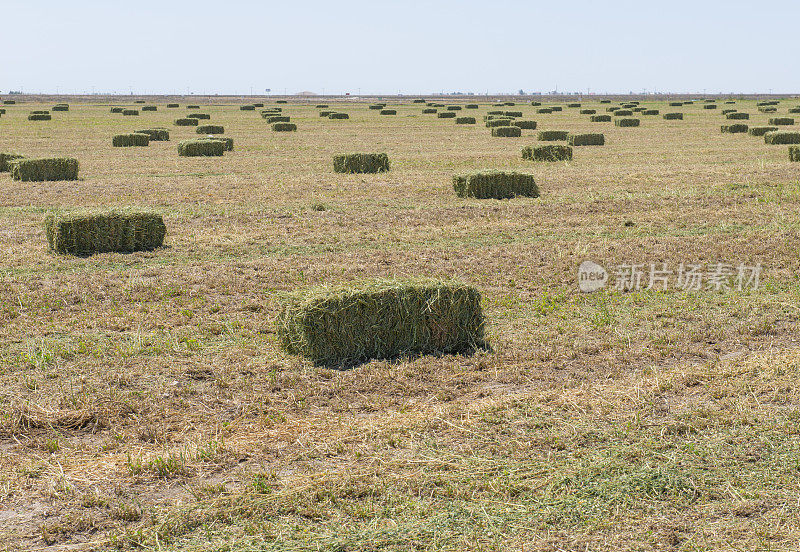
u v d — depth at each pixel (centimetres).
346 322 776
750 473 535
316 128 4712
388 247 1345
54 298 1002
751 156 2827
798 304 966
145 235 1314
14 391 692
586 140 3425
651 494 513
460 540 465
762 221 1545
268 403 676
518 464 555
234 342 838
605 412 642
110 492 527
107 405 661
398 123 5262
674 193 1898
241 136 4006
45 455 582
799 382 695
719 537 463
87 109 7619
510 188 1888
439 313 806
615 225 1534
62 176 2211
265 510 500
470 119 5244
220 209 1703
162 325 894
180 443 600
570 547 457
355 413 658
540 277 1122
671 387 695
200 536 474
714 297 1013
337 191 1975
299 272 1141
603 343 825
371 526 480
